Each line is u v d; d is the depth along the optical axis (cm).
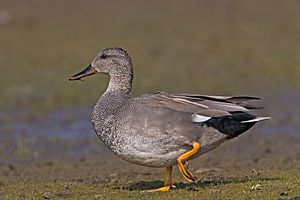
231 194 966
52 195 1028
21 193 1071
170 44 2536
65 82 2091
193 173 1237
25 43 2502
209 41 2578
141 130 964
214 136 974
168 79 2152
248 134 1666
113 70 1055
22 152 1505
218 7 3002
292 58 2381
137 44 2525
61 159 1471
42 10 2894
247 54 2431
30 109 1848
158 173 1270
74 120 1766
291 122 1755
